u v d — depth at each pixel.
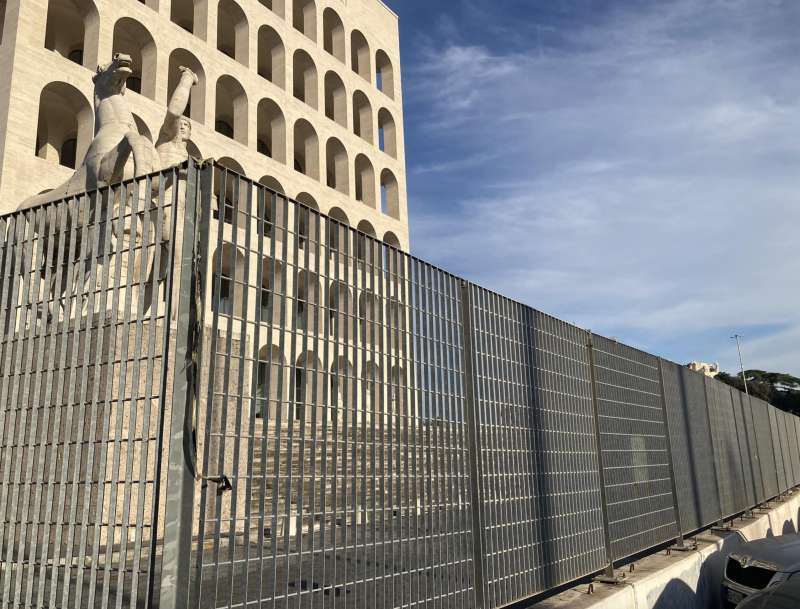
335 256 4.73
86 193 4.59
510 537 6.47
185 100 13.06
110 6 33.94
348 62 52.53
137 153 8.84
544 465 7.36
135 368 3.84
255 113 42.44
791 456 27.48
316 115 47.78
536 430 7.32
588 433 8.59
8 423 4.67
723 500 14.01
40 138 34.31
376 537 4.63
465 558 5.73
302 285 4.42
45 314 4.64
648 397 11.02
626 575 8.71
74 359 4.29
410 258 5.64
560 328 8.38
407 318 5.46
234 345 5.33
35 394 4.51
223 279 3.87
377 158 53.34
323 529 4.23
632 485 9.64
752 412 19.83
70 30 36.72
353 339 4.76
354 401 4.67
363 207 50.47
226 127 46.91
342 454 4.48
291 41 46.94
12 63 28.72
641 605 8.11
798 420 31.61
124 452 6.95
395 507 4.98
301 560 4.03
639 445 10.23
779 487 22.48
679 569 9.60
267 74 50.28
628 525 9.22
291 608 4.09
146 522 6.97
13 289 4.95
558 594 7.57
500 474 6.48
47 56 30.16
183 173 4.06
